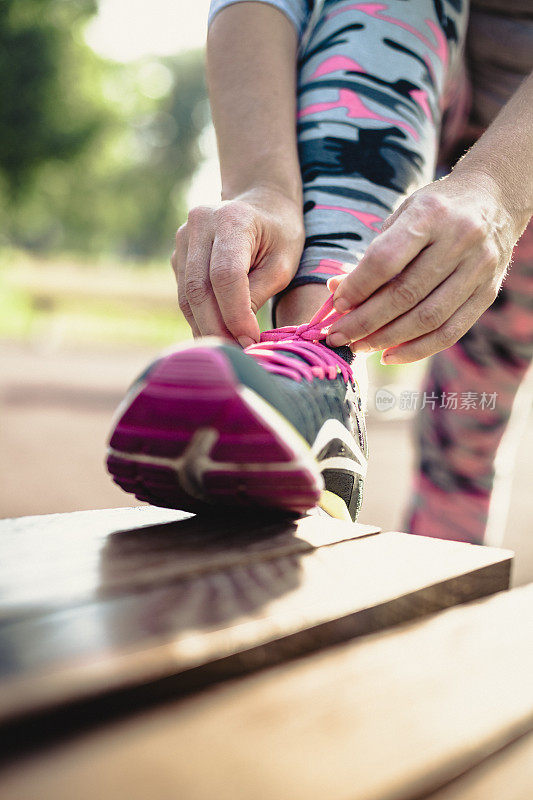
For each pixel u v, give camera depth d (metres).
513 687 0.40
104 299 8.82
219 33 0.99
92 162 10.92
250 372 0.58
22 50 8.43
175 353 0.59
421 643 0.46
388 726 0.36
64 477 2.72
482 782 0.34
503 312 1.30
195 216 0.85
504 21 1.15
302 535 0.67
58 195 16.08
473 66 1.21
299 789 0.31
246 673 0.43
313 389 0.70
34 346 8.65
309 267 0.89
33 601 0.47
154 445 0.59
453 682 0.41
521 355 1.36
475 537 1.49
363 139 0.94
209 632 0.42
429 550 0.65
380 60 0.98
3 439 3.39
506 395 1.41
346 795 0.30
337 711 0.37
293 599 0.50
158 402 0.57
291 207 0.90
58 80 8.67
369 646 0.46
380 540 0.68
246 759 0.33
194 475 0.60
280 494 0.61
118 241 24.17
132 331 11.80
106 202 20.77
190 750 0.33
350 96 0.96
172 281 9.35
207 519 0.73
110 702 0.37
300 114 0.99
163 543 0.62
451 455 1.46
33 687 0.35
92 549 0.60
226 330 0.81
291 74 0.99
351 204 0.92
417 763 0.33
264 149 0.93
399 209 0.74
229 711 0.37
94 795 0.30
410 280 0.71
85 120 8.98
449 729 0.36
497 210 0.74
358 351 0.80
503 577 0.63
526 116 0.81
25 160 8.83
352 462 0.78
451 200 0.71
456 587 0.58
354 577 0.55
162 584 0.52
